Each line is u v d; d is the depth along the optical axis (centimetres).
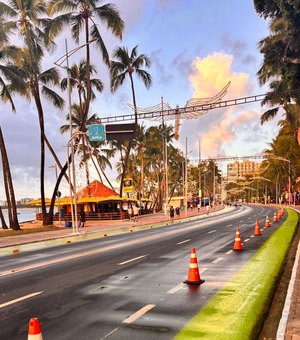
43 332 648
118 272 1185
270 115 5075
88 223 4616
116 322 691
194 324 673
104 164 6812
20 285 1043
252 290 912
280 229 2630
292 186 9388
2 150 3384
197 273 1002
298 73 1417
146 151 8525
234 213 6231
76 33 4084
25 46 3816
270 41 1489
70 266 1348
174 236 2408
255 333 631
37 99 3725
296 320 643
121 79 5547
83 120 4059
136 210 4756
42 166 3753
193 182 14588
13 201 3325
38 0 3647
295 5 1137
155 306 788
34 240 2581
